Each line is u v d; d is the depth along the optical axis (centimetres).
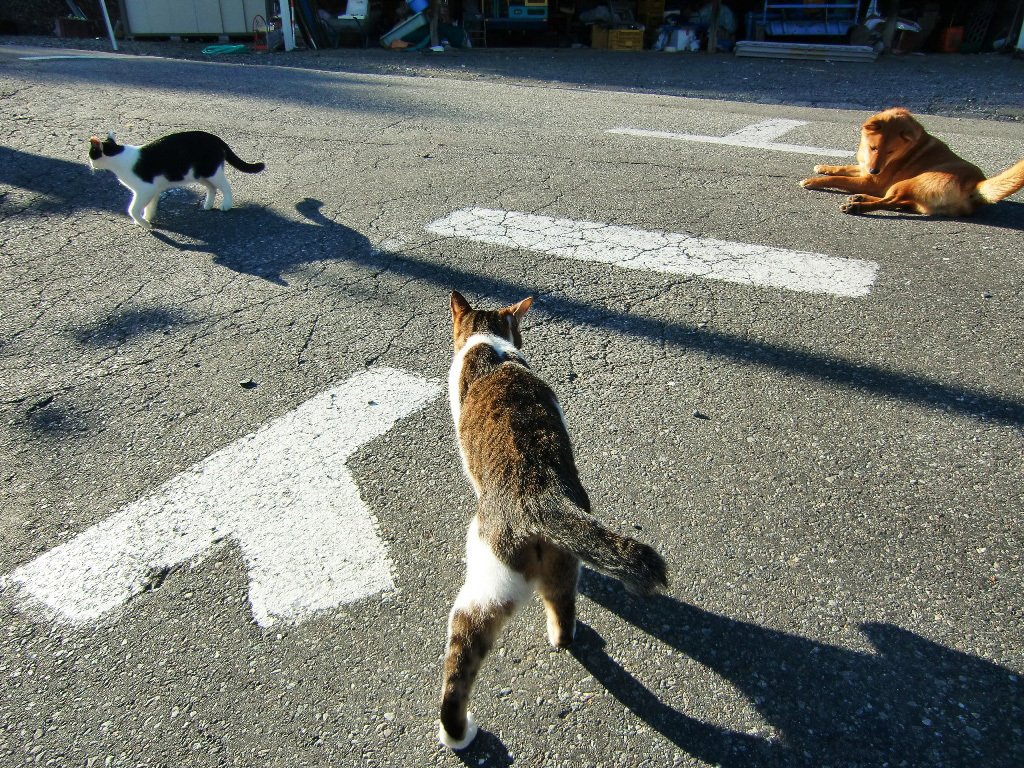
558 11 1653
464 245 470
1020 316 381
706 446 297
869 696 202
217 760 188
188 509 266
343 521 262
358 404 324
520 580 195
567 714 200
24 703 201
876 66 1262
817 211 527
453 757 189
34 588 235
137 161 462
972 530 253
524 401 229
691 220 509
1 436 301
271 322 385
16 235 475
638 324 383
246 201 538
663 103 905
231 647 217
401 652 217
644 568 169
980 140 709
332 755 189
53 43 1331
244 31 1439
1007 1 1428
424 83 1009
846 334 371
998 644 214
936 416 310
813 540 251
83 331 375
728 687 206
